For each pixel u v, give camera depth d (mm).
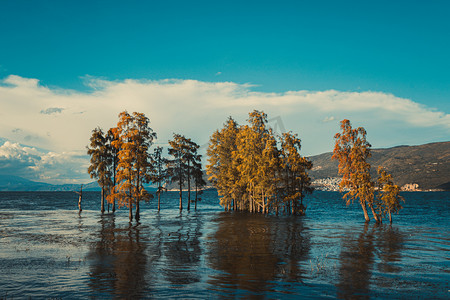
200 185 69875
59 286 14992
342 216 58469
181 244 26469
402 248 25625
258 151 60812
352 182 44688
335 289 15016
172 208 79500
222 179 67812
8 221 44688
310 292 14531
